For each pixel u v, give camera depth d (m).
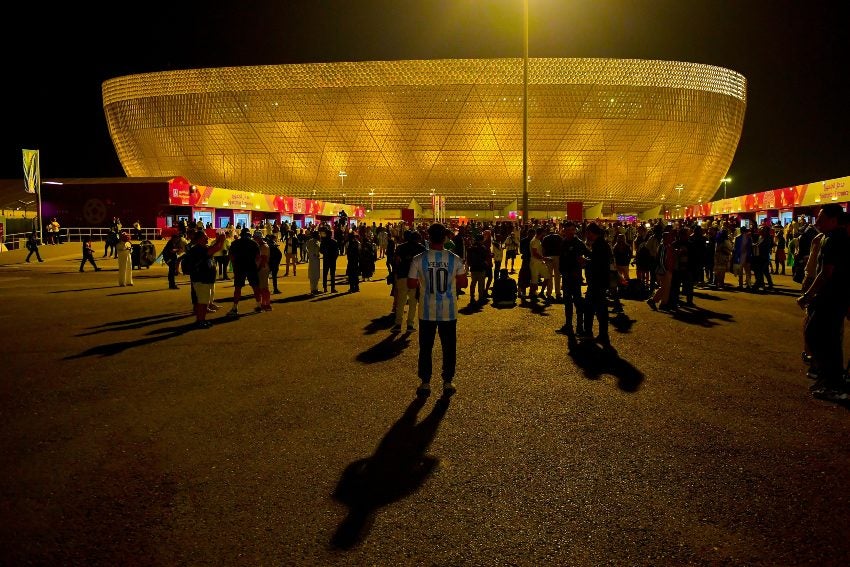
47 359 8.12
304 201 59.69
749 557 2.99
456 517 3.44
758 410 5.58
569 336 9.51
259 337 9.87
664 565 2.92
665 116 100.81
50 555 3.04
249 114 101.00
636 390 6.34
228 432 5.04
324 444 4.72
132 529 3.32
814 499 3.66
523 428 5.10
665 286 12.95
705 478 4.00
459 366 7.57
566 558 2.99
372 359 8.07
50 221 42.53
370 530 3.29
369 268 21.22
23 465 4.32
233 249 12.40
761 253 17.31
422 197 106.81
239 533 3.27
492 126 98.19
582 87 95.94
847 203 29.11
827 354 5.99
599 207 97.38
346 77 96.69
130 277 19.61
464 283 6.21
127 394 6.30
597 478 4.01
